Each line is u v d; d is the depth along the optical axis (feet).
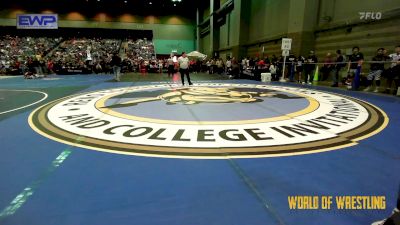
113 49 122.21
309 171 9.23
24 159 10.25
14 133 13.73
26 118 17.19
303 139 12.67
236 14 77.77
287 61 49.39
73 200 7.31
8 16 120.98
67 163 9.87
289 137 12.97
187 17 137.90
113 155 10.67
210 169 9.37
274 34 61.05
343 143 12.14
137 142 12.24
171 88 35.86
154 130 14.17
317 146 11.73
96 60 89.25
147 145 11.83
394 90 29.07
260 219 6.48
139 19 134.00
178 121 16.17
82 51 114.32
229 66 68.74
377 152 11.07
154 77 61.93
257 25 70.64
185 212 6.76
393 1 32.32
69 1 119.96
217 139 12.66
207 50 119.44
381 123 15.76
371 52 35.94
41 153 10.89
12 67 76.89
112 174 8.95
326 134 13.48
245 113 18.60
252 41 73.61
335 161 10.12
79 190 7.86
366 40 36.65
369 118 17.06
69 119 16.81
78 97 26.99
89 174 8.94
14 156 10.56
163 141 12.37
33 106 21.70
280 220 6.46
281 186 8.15
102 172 9.10
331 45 43.60
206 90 33.30
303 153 10.90
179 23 137.69
